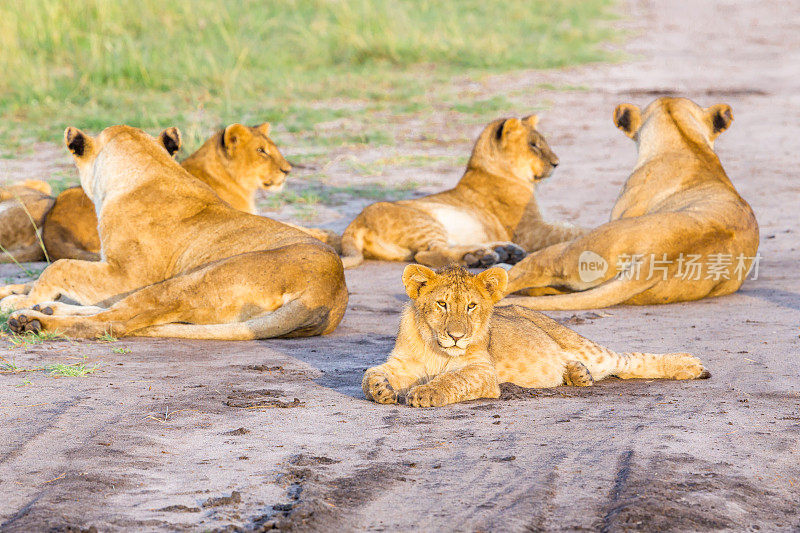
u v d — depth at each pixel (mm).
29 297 11539
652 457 6555
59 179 21844
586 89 36281
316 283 10828
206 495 5844
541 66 40250
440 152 26578
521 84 36812
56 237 15352
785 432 7211
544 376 8859
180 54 34875
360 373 9289
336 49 39625
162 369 9234
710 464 6484
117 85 32219
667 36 51438
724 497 5898
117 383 8609
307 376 9125
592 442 6941
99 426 7215
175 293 10836
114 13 37219
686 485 6059
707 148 14914
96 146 12492
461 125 29859
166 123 27312
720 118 15258
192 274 10914
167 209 11820
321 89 34000
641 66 41750
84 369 9031
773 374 9172
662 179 14547
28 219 15727
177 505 5637
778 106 33438
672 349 10312
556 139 28656
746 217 13602
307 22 42188
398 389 8453
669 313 12469
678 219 13094
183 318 10922
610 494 5941
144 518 5445
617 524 5418
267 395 8312
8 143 25250
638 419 7547
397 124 29781
